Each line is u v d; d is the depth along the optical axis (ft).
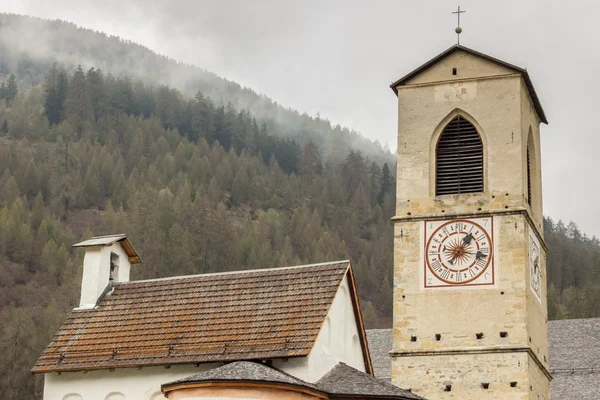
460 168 230.89
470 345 217.97
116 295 211.00
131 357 191.52
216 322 193.06
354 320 202.49
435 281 223.92
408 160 233.76
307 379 178.09
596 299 478.18
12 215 634.84
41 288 571.69
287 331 184.14
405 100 237.86
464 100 233.76
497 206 225.15
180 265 509.35
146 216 535.60
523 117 233.14
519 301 217.77
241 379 166.40
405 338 222.28
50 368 195.21
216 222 559.38
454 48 236.43
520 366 213.66
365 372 207.31
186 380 169.58
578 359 286.25
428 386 217.97
